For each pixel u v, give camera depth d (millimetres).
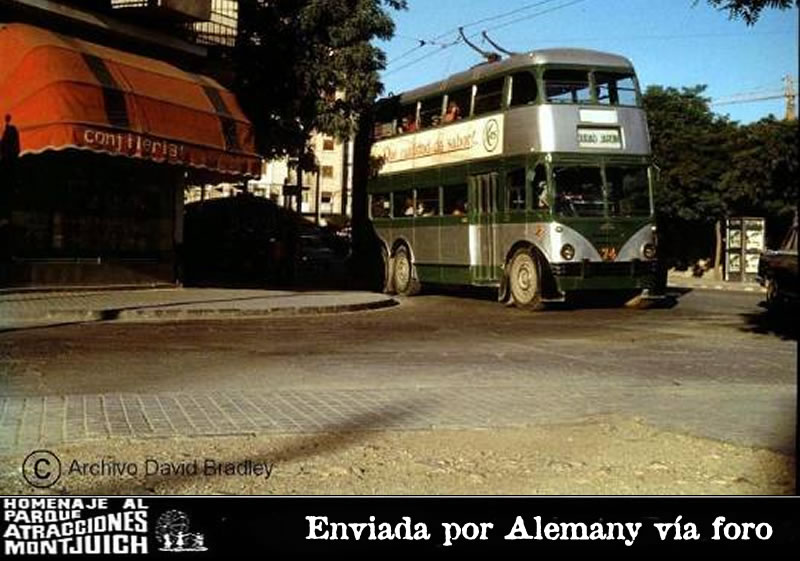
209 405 7270
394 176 23188
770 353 11609
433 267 21344
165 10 17656
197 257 30203
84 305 14797
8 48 14875
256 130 23250
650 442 6234
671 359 10961
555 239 17188
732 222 34844
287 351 11109
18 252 16422
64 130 14352
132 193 18734
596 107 17812
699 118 39219
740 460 5742
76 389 8039
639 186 18031
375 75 23109
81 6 16953
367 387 8500
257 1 22828
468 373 9594
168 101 16609
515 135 18156
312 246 36812
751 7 9562
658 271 18453
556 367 10164
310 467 5465
